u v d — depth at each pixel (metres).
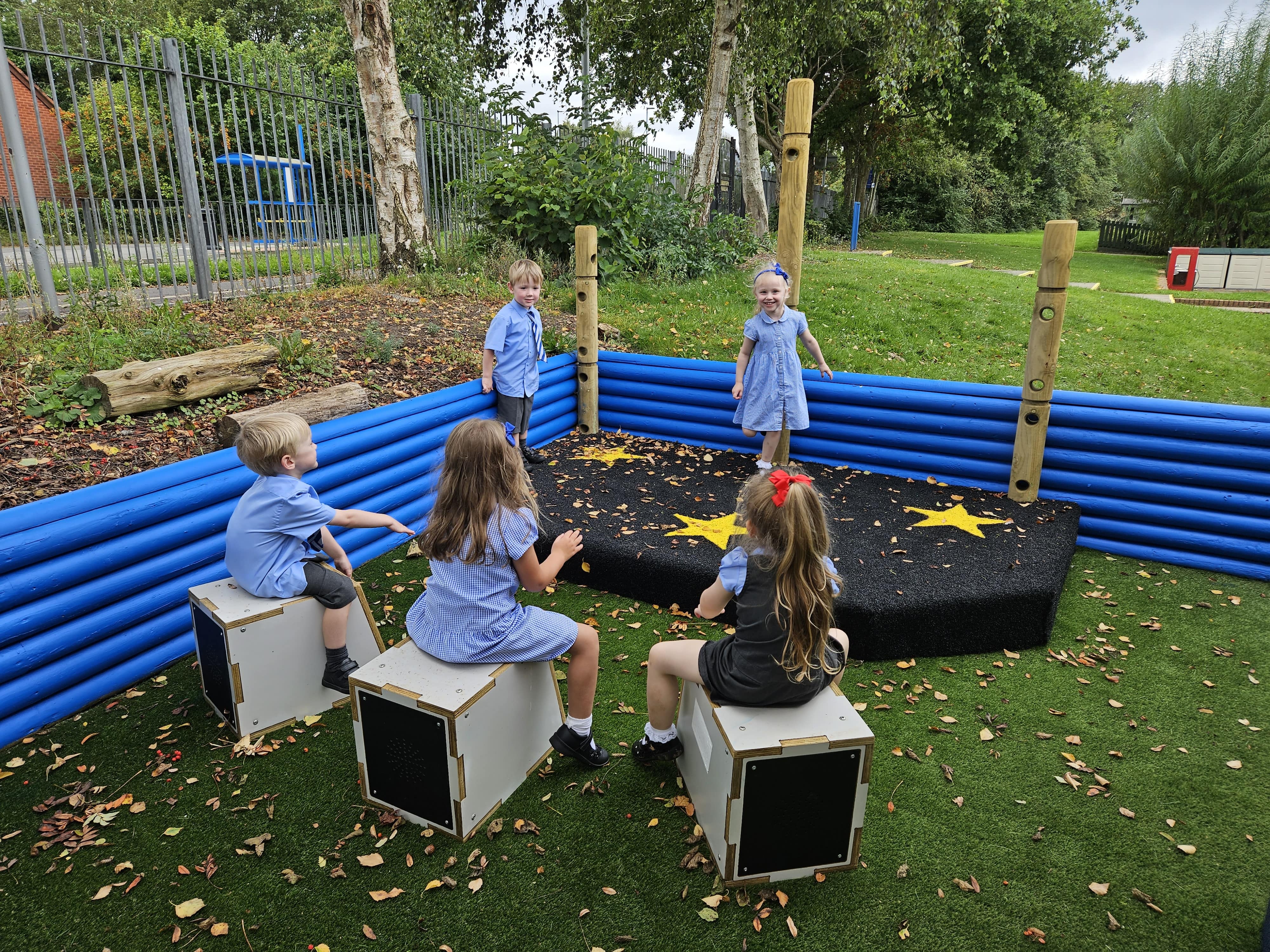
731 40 11.85
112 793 2.54
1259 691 3.19
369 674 2.37
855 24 13.33
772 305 4.70
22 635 2.75
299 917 2.10
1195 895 2.21
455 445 2.37
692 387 5.73
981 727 2.96
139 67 6.40
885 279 10.14
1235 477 4.16
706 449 5.72
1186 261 14.34
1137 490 4.40
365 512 3.31
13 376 4.45
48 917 2.09
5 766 2.66
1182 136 19.80
